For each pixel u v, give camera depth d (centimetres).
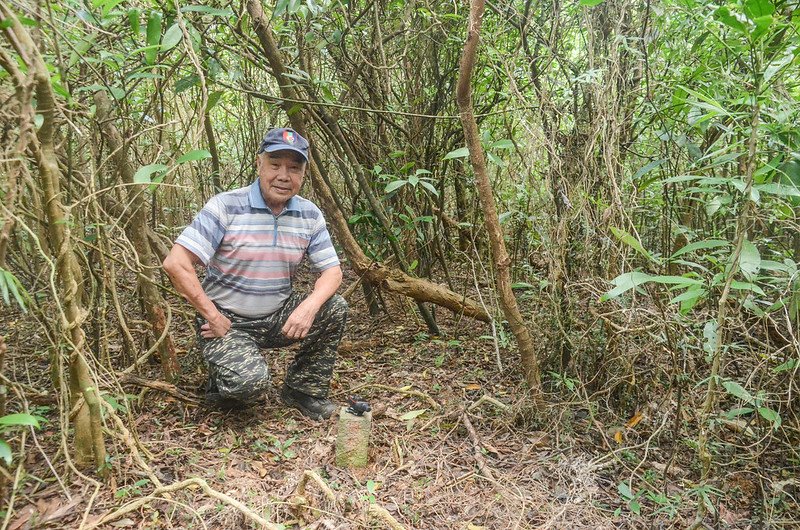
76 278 192
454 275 459
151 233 308
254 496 199
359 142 377
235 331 257
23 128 146
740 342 255
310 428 256
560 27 303
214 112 513
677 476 217
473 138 221
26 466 211
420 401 285
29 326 312
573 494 208
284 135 242
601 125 243
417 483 214
